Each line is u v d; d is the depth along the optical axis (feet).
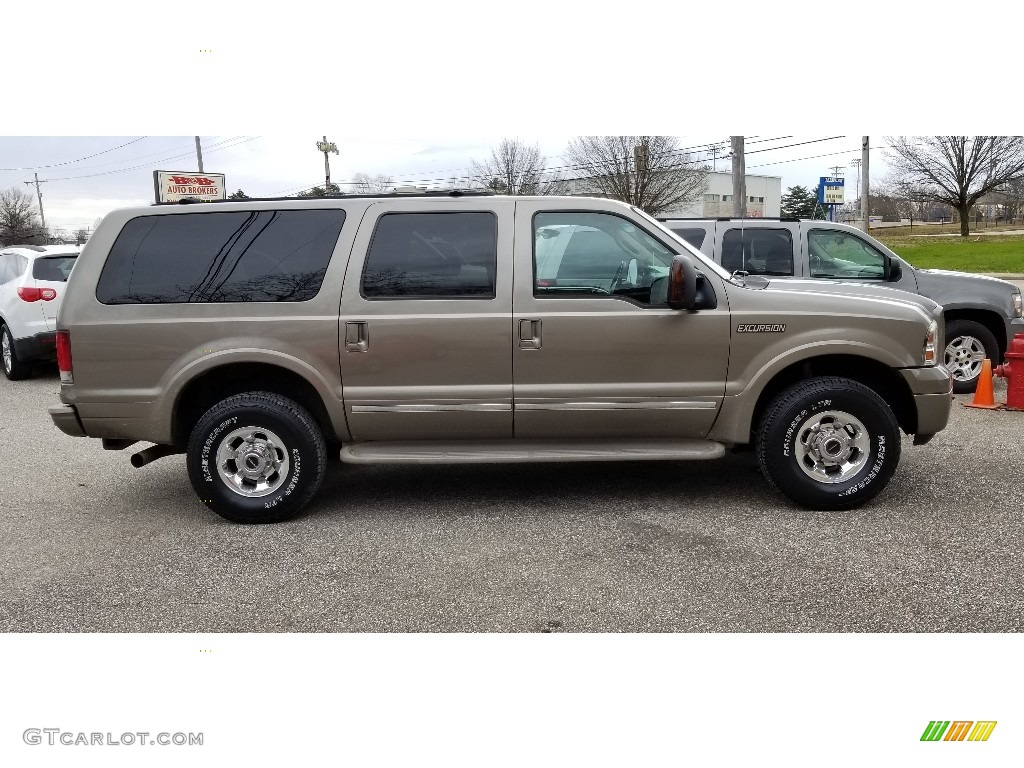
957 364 28.07
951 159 168.14
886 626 11.63
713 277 15.99
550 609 12.36
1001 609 12.01
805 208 265.13
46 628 12.13
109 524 16.63
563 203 16.07
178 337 15.79
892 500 16.84
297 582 13.53
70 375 16.06
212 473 16.06
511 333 15.74
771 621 11.84
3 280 35.70
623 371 15.92
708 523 15.78
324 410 16.55
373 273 15.90
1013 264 108.78
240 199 16.31
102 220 16.25
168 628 12.05
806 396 15.76
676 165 148.36
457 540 15.23
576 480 18.92
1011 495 17.02
